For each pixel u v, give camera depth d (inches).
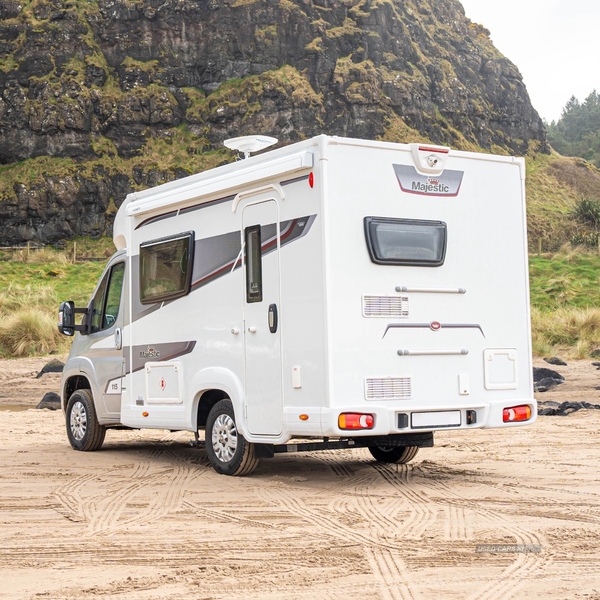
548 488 321.1
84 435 432.8
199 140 1931.6
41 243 1800.0
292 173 321.7
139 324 396.8
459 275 337.4
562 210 2343.8
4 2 1995.6
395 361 319.3
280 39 2010.3
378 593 193.3
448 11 2546.8
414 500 301.1
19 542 243.9
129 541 243.8
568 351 917.2
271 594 193.5
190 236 368.8
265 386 330.6
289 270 321.7
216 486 331.0
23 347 933.2
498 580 202.4
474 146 2267.5
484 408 338.6
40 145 1870.1
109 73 1973.4
